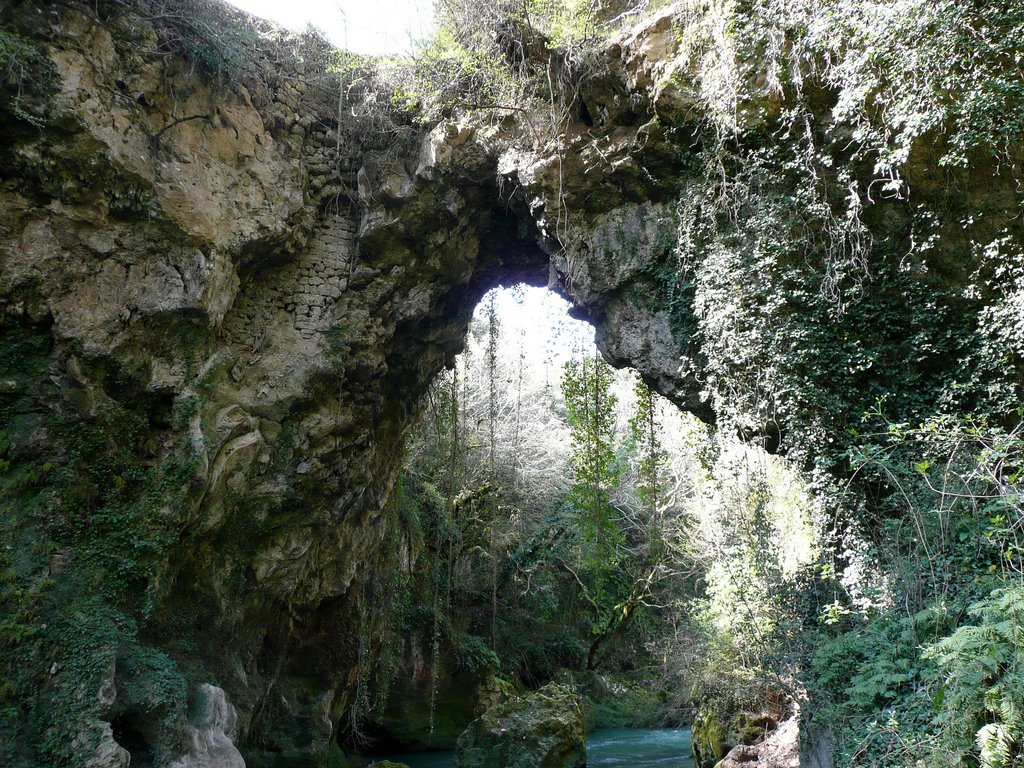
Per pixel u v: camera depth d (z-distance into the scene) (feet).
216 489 29.12
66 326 25.20
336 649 39.37
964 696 15.75
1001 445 19.75
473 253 37.73
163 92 28.17
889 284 25.11
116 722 22.48
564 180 31.12
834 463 24.34
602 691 65.21
